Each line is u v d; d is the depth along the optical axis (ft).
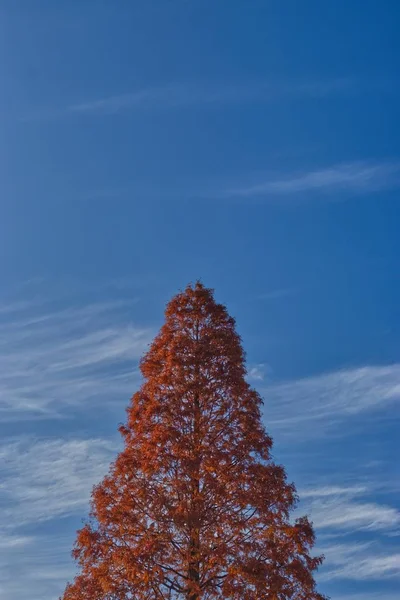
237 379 122.01
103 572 110.42
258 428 119.24
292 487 115.55
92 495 117.08
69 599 110.73
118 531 112.88
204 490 114.01
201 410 120.57
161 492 114.42
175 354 123.85
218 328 127.95
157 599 108.27
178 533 112.16
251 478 114.32
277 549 110.32
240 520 111.55
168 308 129.70
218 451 115.75
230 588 106.42
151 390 122.62
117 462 117.80
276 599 105.70
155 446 116.16
